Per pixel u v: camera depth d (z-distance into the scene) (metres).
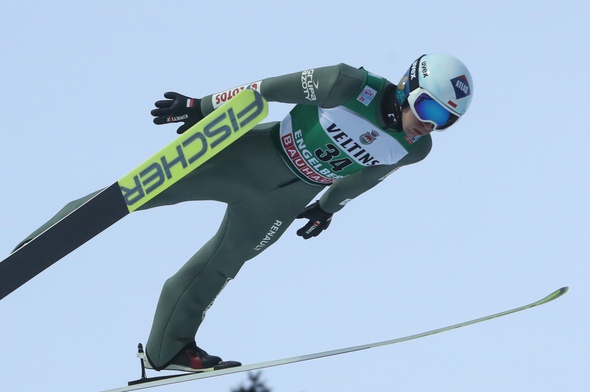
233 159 23.69
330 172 23.53
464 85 21.97
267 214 24.19
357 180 24.80
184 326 25.03
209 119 19.86
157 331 25.16
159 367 25.25
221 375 23.17
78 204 23.02
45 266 21.44
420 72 21.94
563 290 25.58
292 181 23.81
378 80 22.50
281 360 23.44
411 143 23.08
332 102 22.16
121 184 20.75
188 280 24.97
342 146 22.92
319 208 25.77
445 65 21.92
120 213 20.91
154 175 20.50
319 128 22.89
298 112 23.44
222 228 24.72
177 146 20.16
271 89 22.67
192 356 25.00
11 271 21.47
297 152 23.36
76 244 21.27
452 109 21.86
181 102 23.41
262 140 23.67
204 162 21.72
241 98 19.59
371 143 22.86
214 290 25.09
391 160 23.41
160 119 23.58
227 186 23.83
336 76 21.89
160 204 23.98
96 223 21.05
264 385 24.14
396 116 22.41
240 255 24.66
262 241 24.53
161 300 25.23
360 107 22.36
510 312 24.86
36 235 22.77
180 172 20.27
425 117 21.84
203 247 25.17
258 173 23.73
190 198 24.12
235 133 19.75
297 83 22.39
